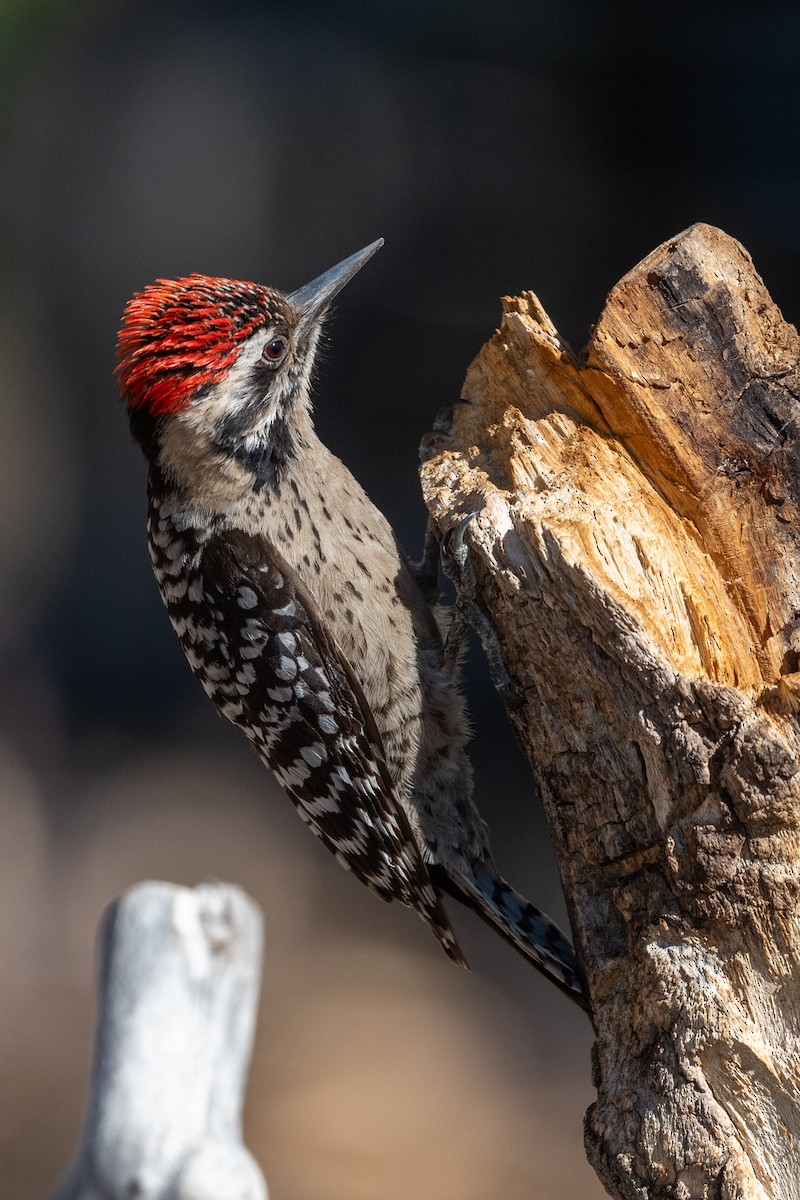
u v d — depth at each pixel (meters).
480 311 18.17
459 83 18.14
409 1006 14.50
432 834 7.34
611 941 5.14
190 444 7.02
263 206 18.73
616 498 5.27
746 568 5.21
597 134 17.62
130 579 19.69
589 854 5.16
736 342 5.28
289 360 7.15
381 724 7.28
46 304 19.27
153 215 18.83
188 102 18.67
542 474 5.40
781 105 16.89
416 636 7.26
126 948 3.62
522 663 5.21
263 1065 13.53
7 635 19.28
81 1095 13.25
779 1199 4.61
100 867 16.98
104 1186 3.51
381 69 18.47
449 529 5.64
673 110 17.31
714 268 5.31
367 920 16.28
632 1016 4.95
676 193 17.31
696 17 17.05
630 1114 4.89
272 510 7.15
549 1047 13.98
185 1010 3.60
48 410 19.56
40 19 18.38
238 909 3.67
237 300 6.96
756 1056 4.65
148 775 18.41
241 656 7.28
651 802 4.94
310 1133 12.35
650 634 4.83
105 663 19.42
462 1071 13.48
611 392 5.36
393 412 18.23
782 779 4.61
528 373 5.70
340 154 18.56
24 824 17.52
